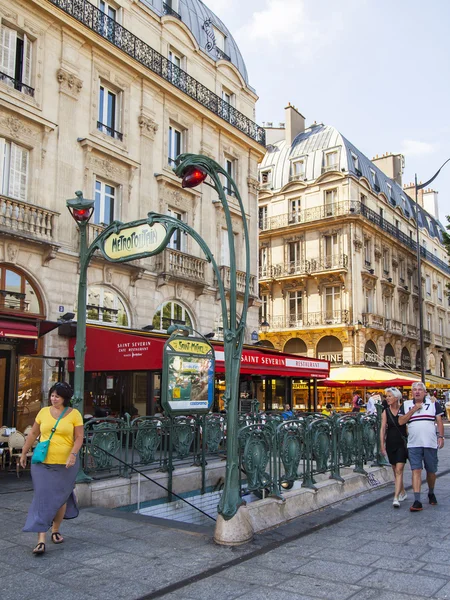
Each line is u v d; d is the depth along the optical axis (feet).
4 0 50.06
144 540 20.53
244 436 22.86
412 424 26.40
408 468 40.14
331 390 104.17
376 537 21.12
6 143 50.06
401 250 146.41
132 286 60.18
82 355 27.04
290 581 16.42
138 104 64.08
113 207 60.54
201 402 31.73
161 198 65.31
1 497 28.91
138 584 16.06
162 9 71.05
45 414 19.53
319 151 129.70
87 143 56.08
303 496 25.02
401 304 145.59
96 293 56.49
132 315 59.77
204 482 33.09
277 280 126.11
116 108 62.18
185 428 32.99
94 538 20.80
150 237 23.93
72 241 54.03
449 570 17.20
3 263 47.80
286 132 140.87
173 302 66.44
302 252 125.08
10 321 39.88
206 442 35.37
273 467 24.17
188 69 73.10
